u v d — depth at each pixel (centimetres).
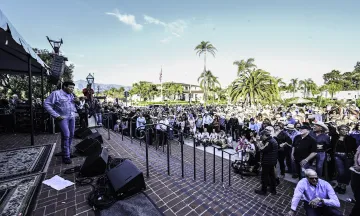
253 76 2019
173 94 6356
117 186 249
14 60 674
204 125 1284
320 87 4791
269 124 859
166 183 314
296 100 2972
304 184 307
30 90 499
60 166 353
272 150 444
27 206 222
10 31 279
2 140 557
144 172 355
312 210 298
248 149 662
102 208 225
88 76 962
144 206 238
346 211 393
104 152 361
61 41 841
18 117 711
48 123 704
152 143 885
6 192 254
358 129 551
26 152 437
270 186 464
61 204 231
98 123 943
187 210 241
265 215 297
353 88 5391
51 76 775
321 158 464
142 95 6456
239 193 395
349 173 451
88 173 306
